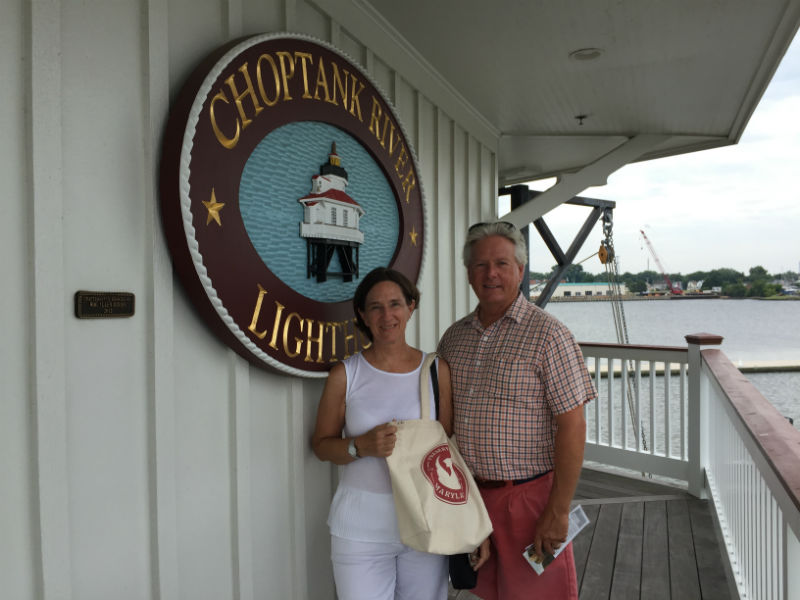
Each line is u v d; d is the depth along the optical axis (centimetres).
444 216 322
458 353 174
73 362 114
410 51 277
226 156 143
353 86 199
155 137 131
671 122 422
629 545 304
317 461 195
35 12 105
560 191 442
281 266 167
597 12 250
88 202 117
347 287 198
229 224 145
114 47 123
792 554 132
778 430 159
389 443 150
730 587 253
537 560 156
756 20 260
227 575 155
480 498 156
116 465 123
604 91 351
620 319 743
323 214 180
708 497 367
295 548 181
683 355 393
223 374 155
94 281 118
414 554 164
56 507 108
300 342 172
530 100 361
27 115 105
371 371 167
